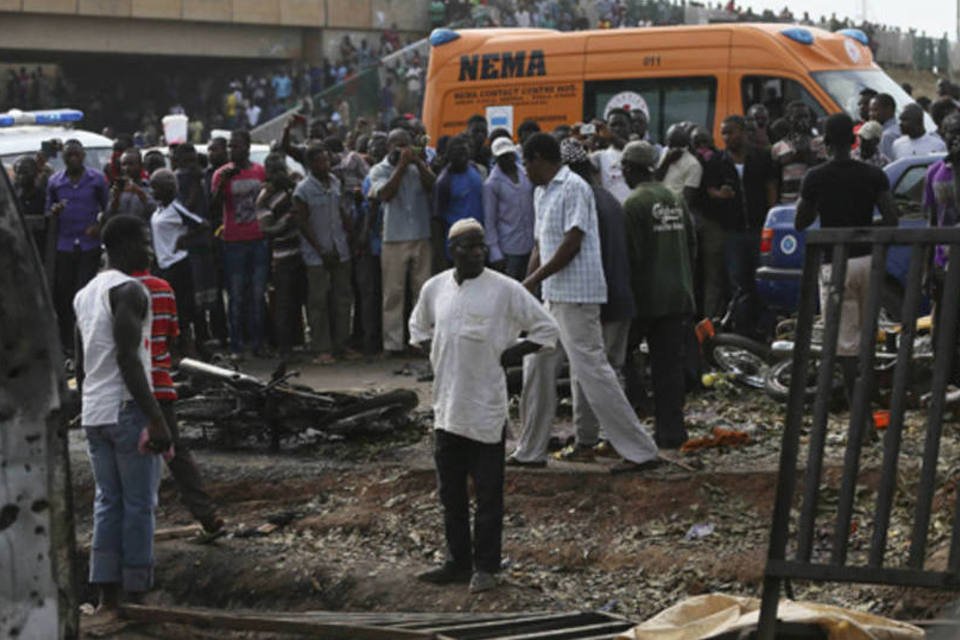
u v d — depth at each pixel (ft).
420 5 131.95
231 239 44.57
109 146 54.24
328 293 44.75
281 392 33.04
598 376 28.84
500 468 24.58
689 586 24.88
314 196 43.88
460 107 60.18
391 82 92.17
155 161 49.85
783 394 34.24
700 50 54.85
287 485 30.96
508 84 58.95
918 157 38.01
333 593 25.91
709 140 41.47
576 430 30.58
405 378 41.16
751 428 32.12
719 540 26.37
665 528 27.12
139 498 24.17
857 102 52.60
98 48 122.93
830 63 53.47
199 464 32.12
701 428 32.53
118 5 121.70
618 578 25.50
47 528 12.32
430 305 24.94
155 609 23.98
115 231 24.17
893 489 16.20
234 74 131.34
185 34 125.80
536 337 24.34
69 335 46.21
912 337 16.11
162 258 44.14
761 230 41.88
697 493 27.81
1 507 12.12
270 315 47.19
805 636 18.19
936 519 25.49
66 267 45.50
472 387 24.21
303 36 130.41
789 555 25.22
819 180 29.89
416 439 33.53
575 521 27.78
